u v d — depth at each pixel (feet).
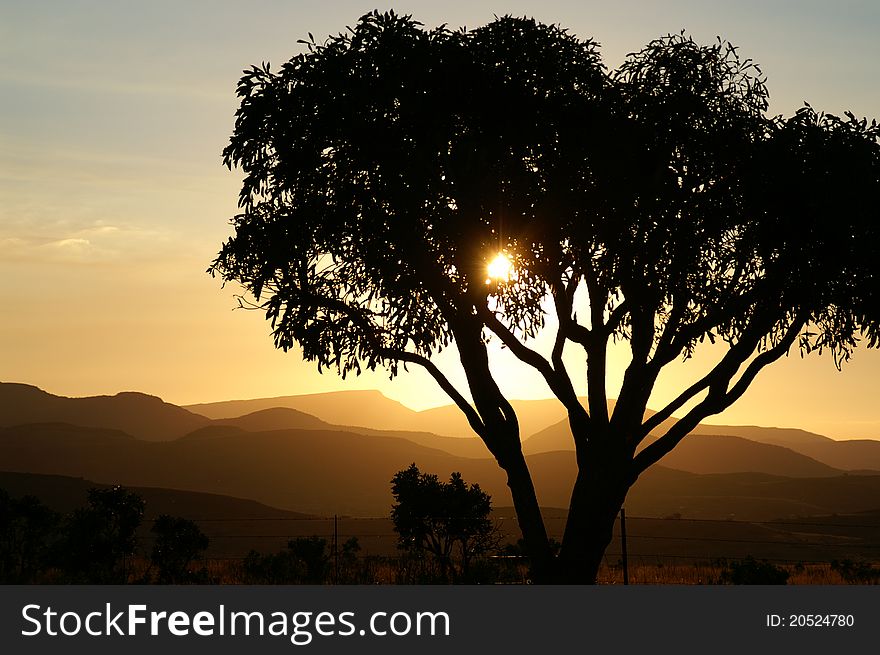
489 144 75.31
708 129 80.18
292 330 80.69
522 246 77.30
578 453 82.69
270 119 77.15
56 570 125.39
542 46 78.23
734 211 79.00
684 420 80.94
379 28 78.64
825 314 85.15
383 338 83.71
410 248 77.87
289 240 78.43
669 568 155.22
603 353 83.92
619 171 77.15
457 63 76.48
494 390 82.58
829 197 75.20
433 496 122.83
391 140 76.02
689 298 81.05
